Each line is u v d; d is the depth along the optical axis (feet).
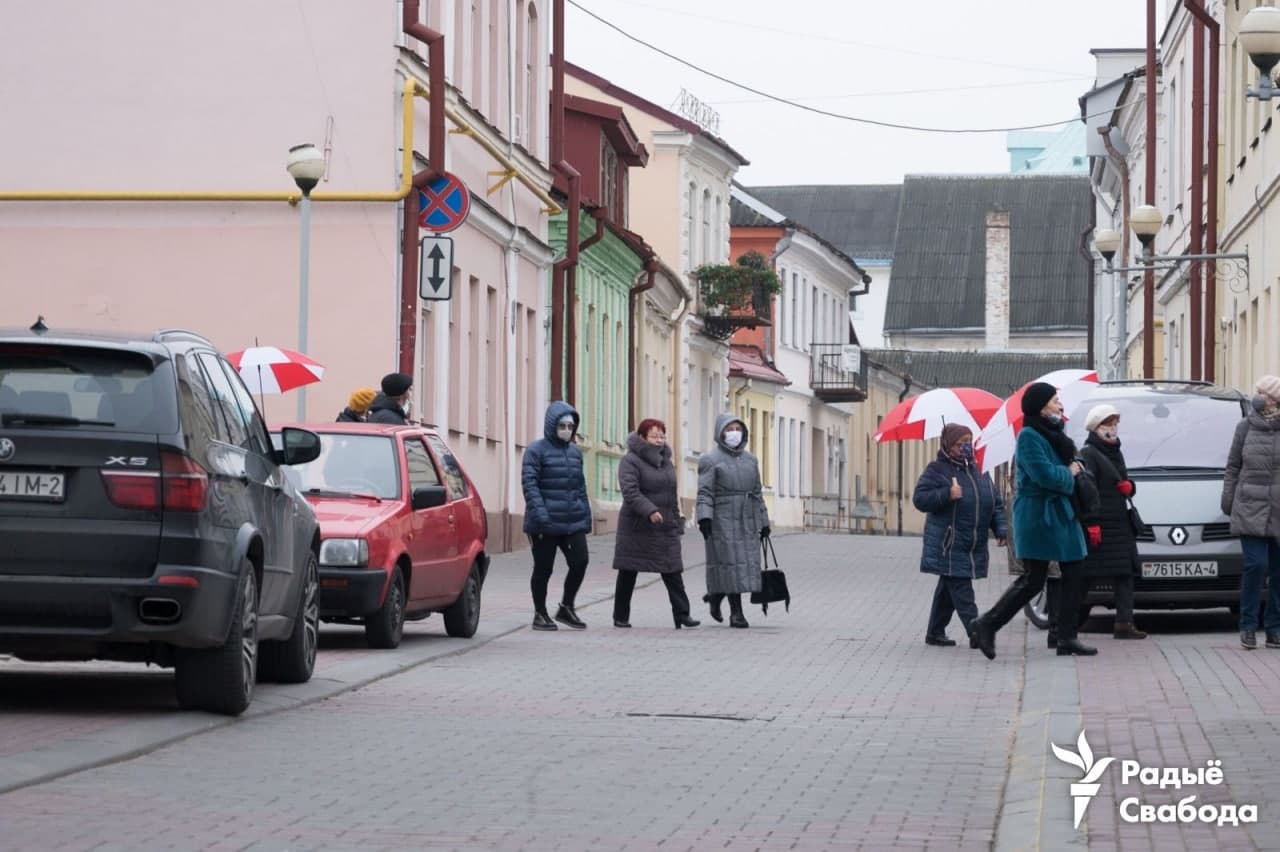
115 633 80.28
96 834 58.49
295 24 206.39
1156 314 343.26
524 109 279.90
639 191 426.51
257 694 95.04
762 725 89.61
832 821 63.82
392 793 68.08
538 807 65.87
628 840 59.98
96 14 208.33
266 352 156.15
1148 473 143.02
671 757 78.64
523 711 93.71
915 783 72.28
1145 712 88.48
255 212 206.59
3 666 106.73
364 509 123.44
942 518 130.93
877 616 162.81
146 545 80.12
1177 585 139.54
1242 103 239.91
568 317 294.87
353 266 205.26
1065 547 119.65
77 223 208.13
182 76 207.51
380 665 111.45
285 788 68.49
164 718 84.17
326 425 130.93
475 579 138.10
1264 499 122.01
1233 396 148.46
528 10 284.61
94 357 82.23
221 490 83.71
